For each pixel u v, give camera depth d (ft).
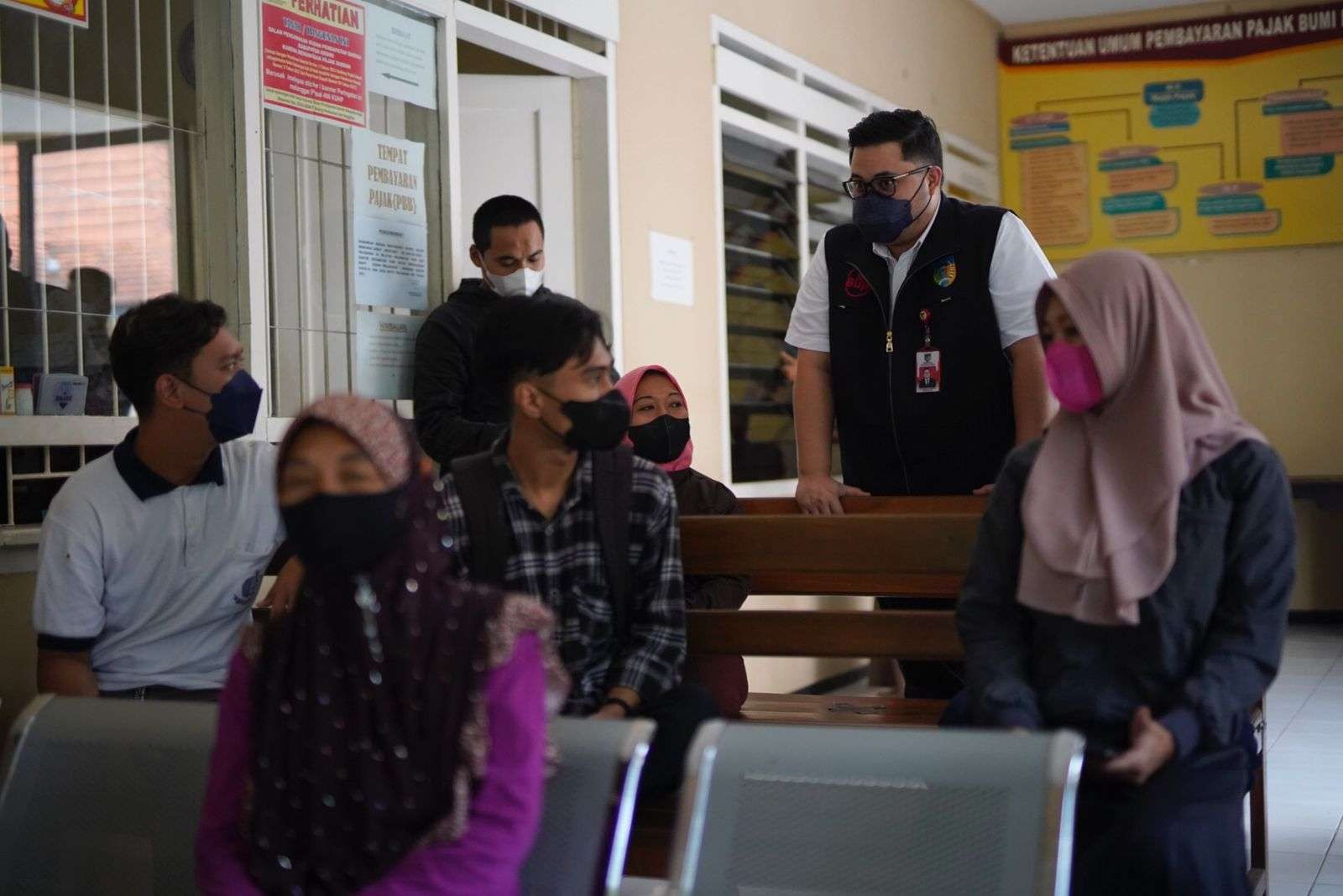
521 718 5.23
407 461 5.22
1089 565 6.60
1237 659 6.42
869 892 5.64
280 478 5.19
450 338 13.43
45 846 6.49
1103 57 31.86
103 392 11.34
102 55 11.42
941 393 10.84
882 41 26.40
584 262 17.71
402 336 14.19
